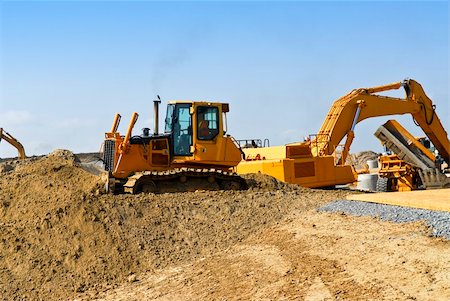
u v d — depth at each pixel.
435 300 6.82
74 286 11.23
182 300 9.38
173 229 13.21
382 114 23.08
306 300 7.83
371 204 13.05
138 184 15.69
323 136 21.95
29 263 11.78
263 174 18.69
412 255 8.53
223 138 17.28
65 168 16.42
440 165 23.66
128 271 11.80
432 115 24.33
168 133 17.25
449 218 10.02
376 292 7.50
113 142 16.58
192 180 16.45
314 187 20.36
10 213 13.97
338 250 9.91
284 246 11.20
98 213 13.24
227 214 13.92
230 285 9.52
